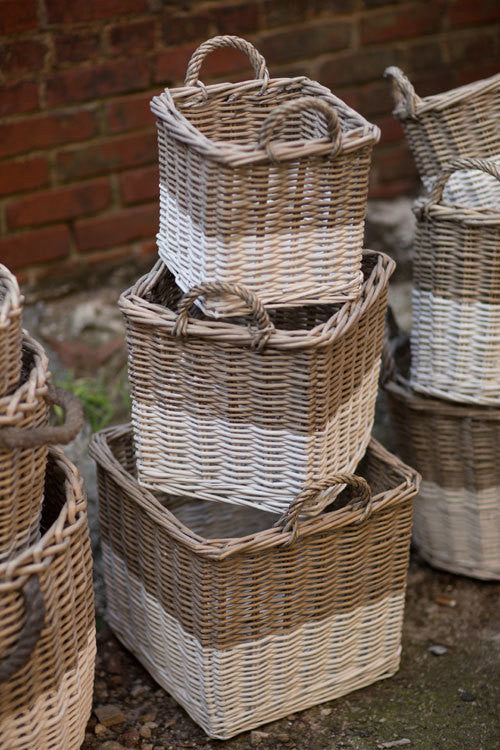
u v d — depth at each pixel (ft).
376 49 11.07
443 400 6.61
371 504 5.50
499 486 6.71
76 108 9.68
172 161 5.30
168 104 5.37
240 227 4.93
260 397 5.21
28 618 4.42
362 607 5.90
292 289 5.17
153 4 9.64
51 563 4.57
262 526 7.32
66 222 10.12
